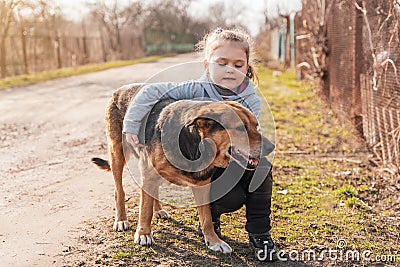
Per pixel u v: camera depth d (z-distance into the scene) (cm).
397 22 616
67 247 426
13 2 2545
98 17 4588
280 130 911
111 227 470
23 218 504
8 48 2534
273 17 3516
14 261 402
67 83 1936
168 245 423
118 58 4234
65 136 932
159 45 5259
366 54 776
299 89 1442
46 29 3431
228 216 489
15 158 764
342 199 541
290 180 613
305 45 1488
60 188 605
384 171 640
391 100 650
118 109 445
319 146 791
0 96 1545
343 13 944
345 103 930
